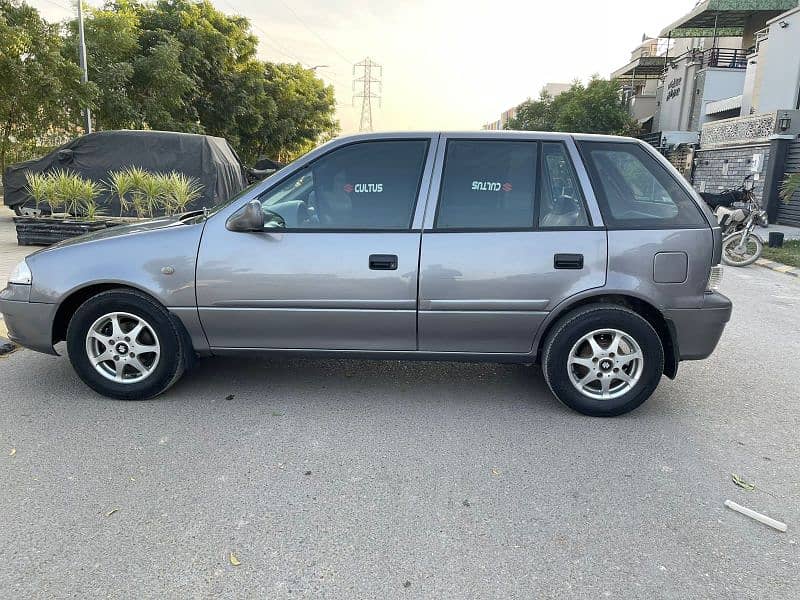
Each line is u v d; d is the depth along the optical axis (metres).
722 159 21.56
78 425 3.74
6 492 2.97
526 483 3.17
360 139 4.02
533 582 2.41
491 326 3.91
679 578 2.46
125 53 24.80
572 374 3.96
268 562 2.50
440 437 3.69
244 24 31.97
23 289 4.04
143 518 2.79
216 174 12.59
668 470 3.35
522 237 3.82
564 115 35.09
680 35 33.16
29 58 18.00
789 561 2.58
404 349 4.01
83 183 10.70
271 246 3.88
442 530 2.75
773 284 9.76
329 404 4.16
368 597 2.31
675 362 3.99
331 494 3.03
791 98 20.66
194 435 3.64
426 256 3.81
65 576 2.39
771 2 27.19
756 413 4.21
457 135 4.02
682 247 3.82
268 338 4.03
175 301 3.94
